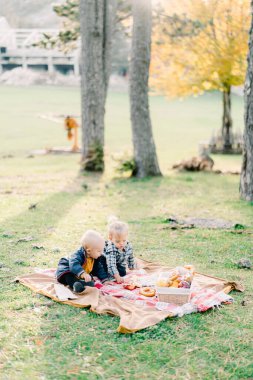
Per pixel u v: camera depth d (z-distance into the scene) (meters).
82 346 4.66
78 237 8.81
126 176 16.97
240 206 11.63
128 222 10.09
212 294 5.85
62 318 5.27
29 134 34.22
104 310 5.37
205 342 4.77
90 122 17.86
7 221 10.05
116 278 6.18
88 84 17.59
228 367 4.33
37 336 4.86
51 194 13.51
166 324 5.13
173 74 25.14
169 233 9.18
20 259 7.29
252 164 12.18
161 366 4.34
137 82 16.22
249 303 5.75
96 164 17.78
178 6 23.58
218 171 18.44
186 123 43.06
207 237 8.88
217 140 26.91
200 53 24.05
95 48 17.28
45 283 6.22
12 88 78.44
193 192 13.84
